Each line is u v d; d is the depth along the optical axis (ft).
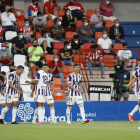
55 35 206.80
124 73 172.14
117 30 213.46
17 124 134.51
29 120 157.17
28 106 157.38
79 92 131.54
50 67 178.91
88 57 186.80
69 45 190.39
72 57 192.75
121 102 163.02
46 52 193.67
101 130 101.40
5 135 85.25
